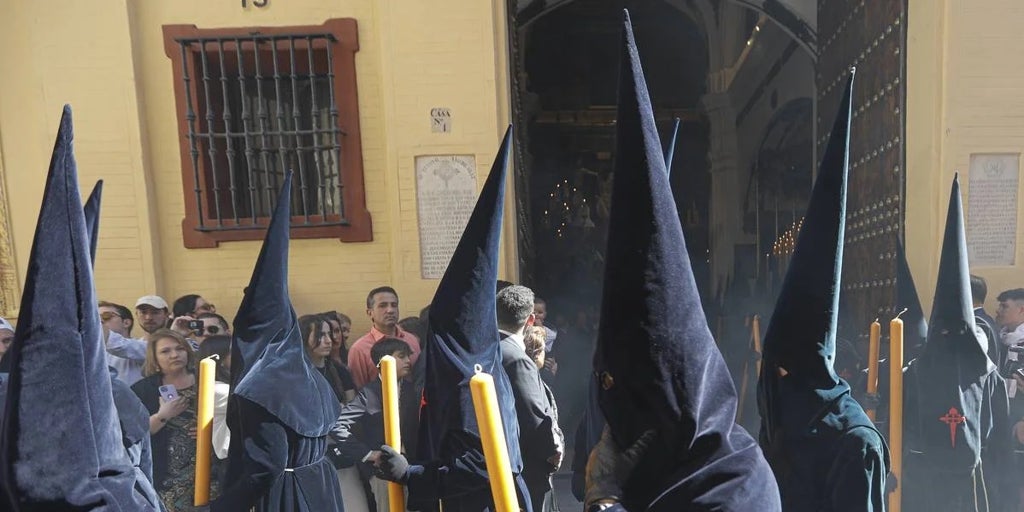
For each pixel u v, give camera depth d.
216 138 4.91
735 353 7.12
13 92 4.61
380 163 4.91
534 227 12.45
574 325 7.55
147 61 4.73
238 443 2.29
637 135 1.14
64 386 1.13
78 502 1.12
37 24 4.57
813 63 6.93
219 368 2.95
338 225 4.87
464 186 4.82
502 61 4.80
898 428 2.58
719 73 11.10
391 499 2.17
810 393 1.91
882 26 5.23
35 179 4.65
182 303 4.24
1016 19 4.70
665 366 1.13
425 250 4.84
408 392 3.26
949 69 4.71
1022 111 4.75
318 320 3.62
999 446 3.02
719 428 1.13
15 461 1.08
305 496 2.34
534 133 12.58
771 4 7.00
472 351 2.22
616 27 11.88
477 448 2.16
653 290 1.13
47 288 1.13
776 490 1.15
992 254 4.87
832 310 1.86
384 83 4.74
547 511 2.98
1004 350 4.07
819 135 6.61
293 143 4.99
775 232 10.16
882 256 5.22
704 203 12.21
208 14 4.75
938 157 4.78
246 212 5.01
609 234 1.19
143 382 3.03
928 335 2.94
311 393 2.45
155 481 2.77
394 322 4.18
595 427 1.68
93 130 4.64
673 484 1.12
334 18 4.79
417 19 4.71
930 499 2.84
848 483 1.80
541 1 7.39
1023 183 4.80
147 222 4.71
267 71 5.01
